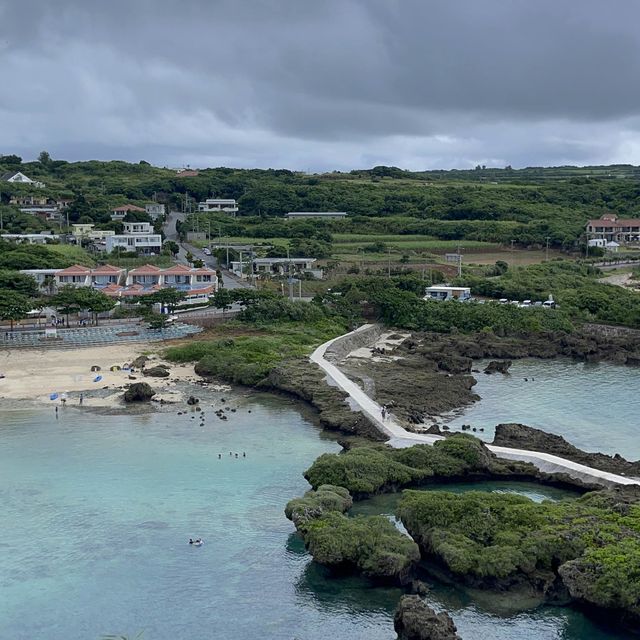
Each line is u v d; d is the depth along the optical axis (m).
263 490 80.62
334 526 65.12
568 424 104.50
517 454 85.69
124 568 65.06
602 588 55.22
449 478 81.56
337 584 62.44
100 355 135.50
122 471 85.25
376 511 74.19
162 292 160.50
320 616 58.34
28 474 84.06
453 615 57.59
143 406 109.56
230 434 98.00
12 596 60.88
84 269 180.38
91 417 104.25
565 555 60.00
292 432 99.00
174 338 147.62
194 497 78.69
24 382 119.56
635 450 93.62
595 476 78.44
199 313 163.00
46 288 175.00
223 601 60.41
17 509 75.62
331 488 73.44
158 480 82.88
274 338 147.00
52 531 71.19
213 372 125.75
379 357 143.88
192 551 67.88
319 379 116.94
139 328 150.50
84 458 89.00
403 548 61.91
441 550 61.59
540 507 66.31
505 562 59.53
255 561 66.31
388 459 80.50
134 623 57.62
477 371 139.62
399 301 174.25
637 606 54.53
